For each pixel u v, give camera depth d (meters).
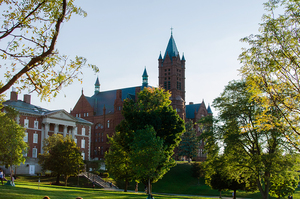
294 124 23.88
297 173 41.84
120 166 57.62
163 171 48.91
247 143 43.53
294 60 21.95
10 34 20.03
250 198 81.00
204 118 48.25
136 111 55.16
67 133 101.81
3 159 57.81
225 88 45.88
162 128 55.22
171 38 162.88
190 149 126.31
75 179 80.12
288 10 23.17
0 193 27.67
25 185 47.88
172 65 156.12
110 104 142.88
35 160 85.69
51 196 30.42
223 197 80.19
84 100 145.88
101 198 34.44
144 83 145.25
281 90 23.34
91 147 138.88
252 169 41.94
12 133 56.34
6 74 20.69
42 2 20.38
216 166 45.25
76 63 21.17
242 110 42.66
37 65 20.61
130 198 37.41
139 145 43.84
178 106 150.75
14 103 91.19
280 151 41.06
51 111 97.25
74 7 21.17
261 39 23.66
